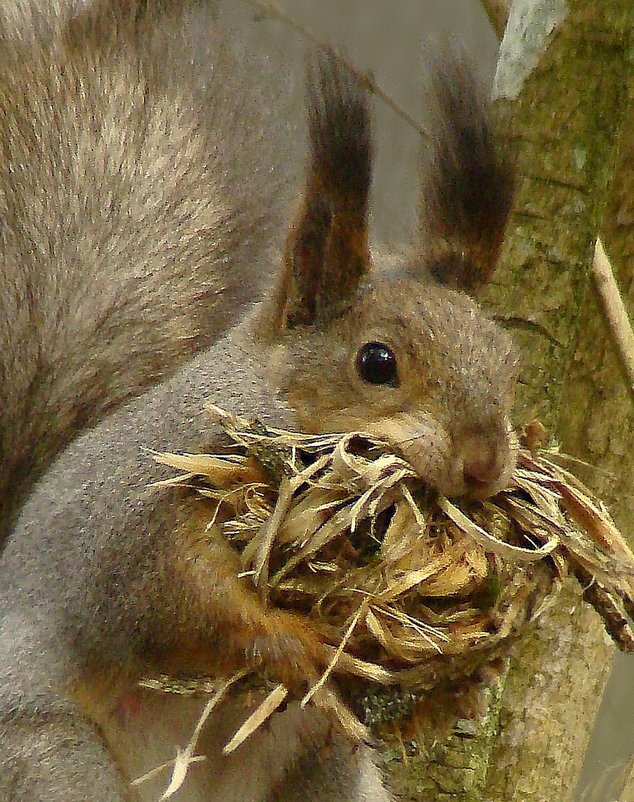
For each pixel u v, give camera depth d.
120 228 2.45
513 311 2.41
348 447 2.35
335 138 2.36
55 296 2.44
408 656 2.34
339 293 2.36
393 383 2.35
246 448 2.35
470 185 2.37
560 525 2.35
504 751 2.42
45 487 2.39
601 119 2.41
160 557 2.36
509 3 2.44
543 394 2.40
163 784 2.39
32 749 2.38
